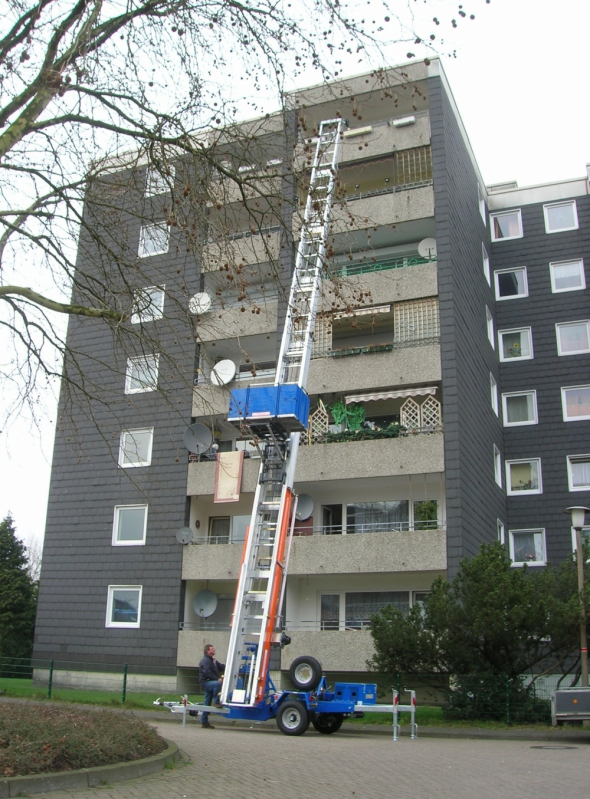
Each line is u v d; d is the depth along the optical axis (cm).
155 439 2631
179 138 1069
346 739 1445
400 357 2397
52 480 2756
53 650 2597
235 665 1480
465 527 2206
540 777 948
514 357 3025
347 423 2438
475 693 1741
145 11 1030
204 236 1112
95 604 2581
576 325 2989
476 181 3047
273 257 1158
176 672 2406
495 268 3162
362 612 2372
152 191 1147
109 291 1127
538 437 2892
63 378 1196
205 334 2580
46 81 977
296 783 850
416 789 833
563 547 2736
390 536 2214
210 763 983
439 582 1830
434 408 2323
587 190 3131
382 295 2466
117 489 2648
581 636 1689
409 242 2728
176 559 2505
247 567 1506
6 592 3731
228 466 2500
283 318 2484
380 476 2294
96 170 1135
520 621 1647
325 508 2522
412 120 2641
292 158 1145
